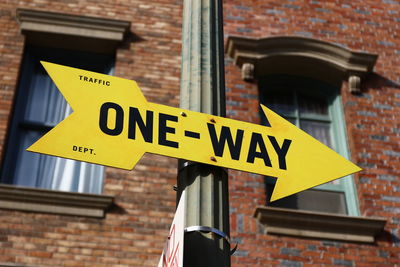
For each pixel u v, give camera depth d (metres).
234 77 13.16
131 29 13.54
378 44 14.42
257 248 10.83
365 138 12.78
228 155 5.69
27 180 11.78
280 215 11.12
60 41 13.23
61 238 10.49
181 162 5.69
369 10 14.98
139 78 12.81
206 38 6.45
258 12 14.34
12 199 10.74
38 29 13.06
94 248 10.47
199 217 5.32
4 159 11.71
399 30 14.78
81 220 10.75
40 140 5.36
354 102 13.34
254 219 11.19
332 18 14.63
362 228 11.27
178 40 13.57
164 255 5.33
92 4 13.77
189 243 5.16
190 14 6.71
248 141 5.88
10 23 13.23
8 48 12.84
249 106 12.77
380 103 13.41
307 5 14.70
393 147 12.71
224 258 5.16
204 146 5.68
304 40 13.65
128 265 10.38
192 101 6.02
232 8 14.28
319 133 13.41
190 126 5.77
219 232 5.28
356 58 13.64
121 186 11.30
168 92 12.70
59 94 12.98
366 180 12.16
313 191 12.38
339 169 6.05
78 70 5.95
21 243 10.34
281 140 6.03
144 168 11.57
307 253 10.92
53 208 10.77
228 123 5.92
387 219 11.62
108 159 5.39
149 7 13.98
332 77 13.80
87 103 5.72
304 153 6.04
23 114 12.46
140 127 5.65
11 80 12.39
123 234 10.70
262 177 11.78
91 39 13.18
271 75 13.78
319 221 11.18
